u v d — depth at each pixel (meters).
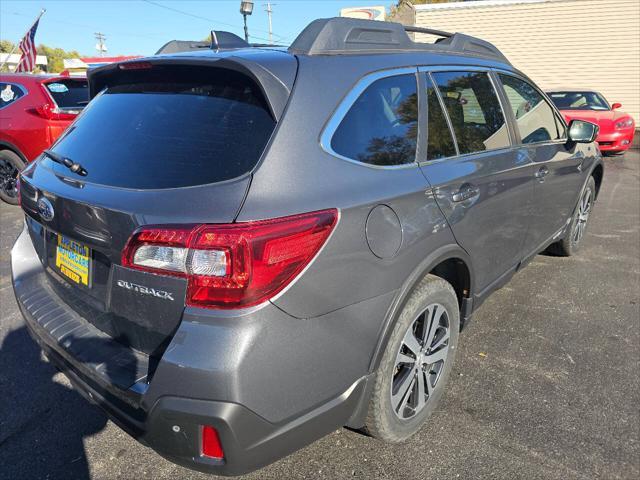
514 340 3.26
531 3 16.67
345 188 1.82
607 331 3.37
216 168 1.71
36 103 6.46
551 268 4.53
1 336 3.38
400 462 2.23
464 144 2.61
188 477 2.19
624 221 6.14
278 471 2.19
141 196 1.70
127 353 1.81
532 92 3.57
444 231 2.25
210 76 2.00
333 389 1.81
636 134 15.64
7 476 2.19
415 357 2.27
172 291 1.61
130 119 2.07
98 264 1.91
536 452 2.28
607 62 16.52
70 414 2.61
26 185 2.28
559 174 3.69
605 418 2.50
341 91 1.98
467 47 3.00
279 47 2.25
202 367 1.52
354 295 1.82
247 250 1.53
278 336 1.60
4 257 4.81
